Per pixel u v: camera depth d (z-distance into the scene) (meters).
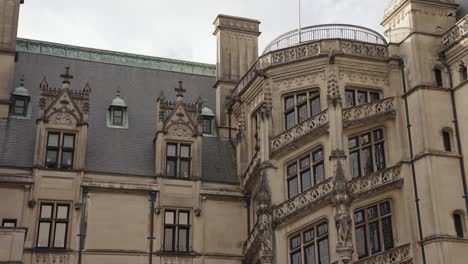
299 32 40.56
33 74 44.62
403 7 38.84
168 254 38.75
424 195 34.12
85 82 45.53
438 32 37.97
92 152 40.62
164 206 39.75
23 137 40.03
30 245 36.66
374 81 38.16
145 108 45.06
